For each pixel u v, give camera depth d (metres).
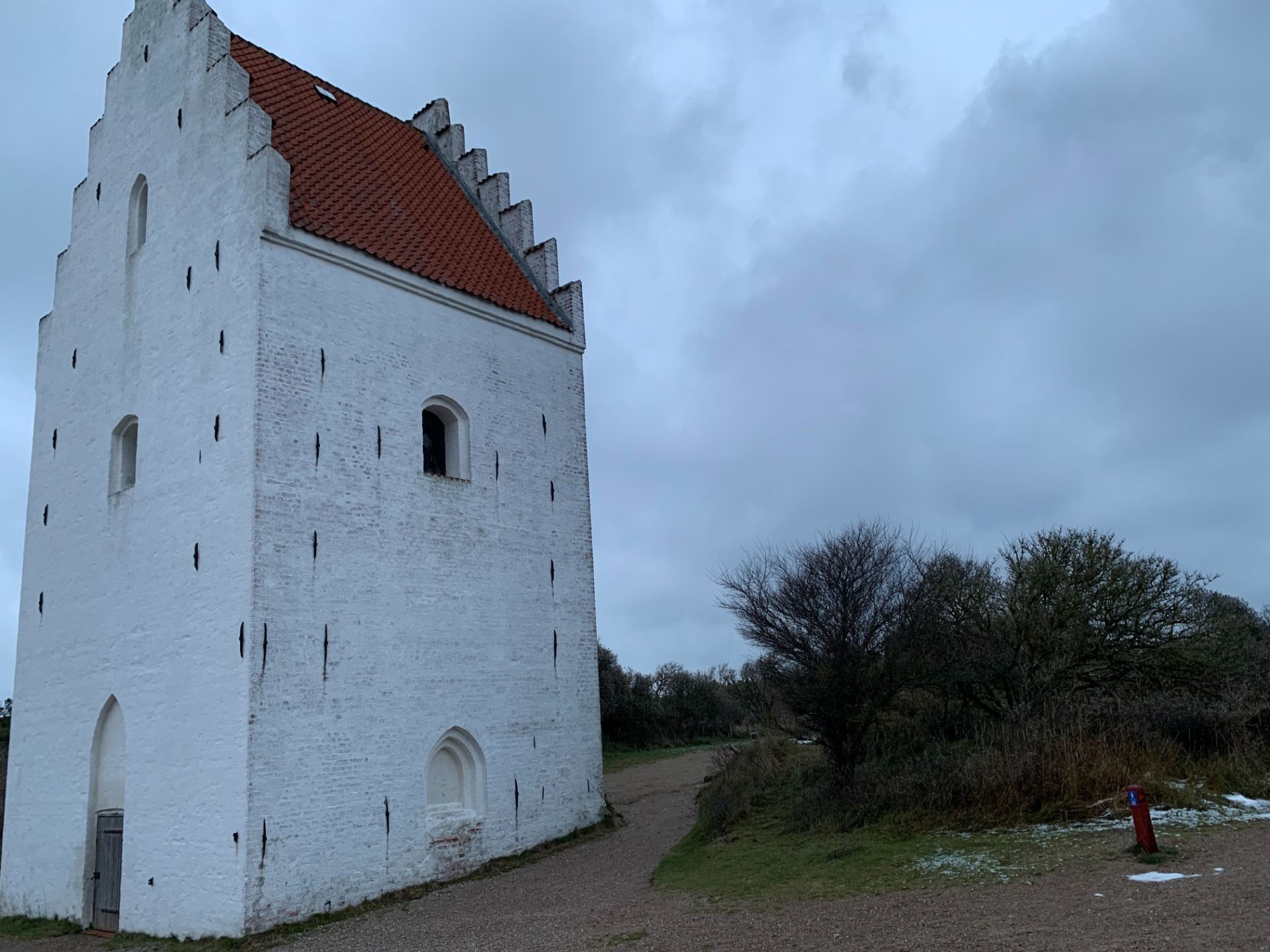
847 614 15.65
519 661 17.42
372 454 15.65
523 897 13.45
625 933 9.81
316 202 16.59
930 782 13.56
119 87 18.70
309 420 14.81
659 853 15.79
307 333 15.11
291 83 19.70
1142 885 8.70
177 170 16.67
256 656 13.41
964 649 16.47
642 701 43.41
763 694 17.44
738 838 14.87
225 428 14.55
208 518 14.48
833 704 15.43
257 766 13.14
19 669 18.06
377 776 14.62
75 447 17.81
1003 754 13.41
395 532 15.72
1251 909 7.45
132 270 17.33
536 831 17.11
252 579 13.57
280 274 14.93
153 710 14.79
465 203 21.75
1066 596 17.31
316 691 14.05
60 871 16.14
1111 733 13.64
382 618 15.20
